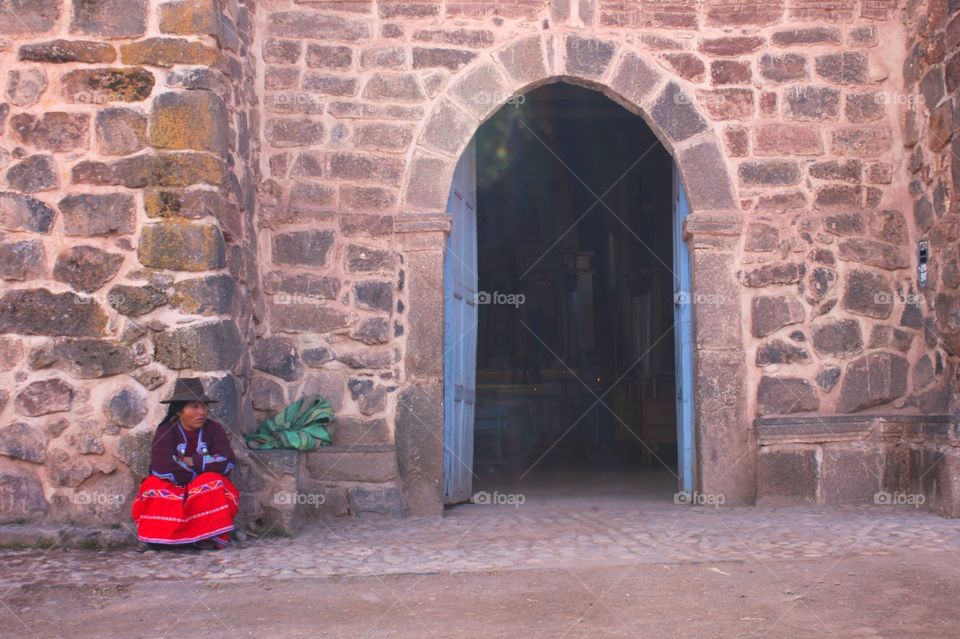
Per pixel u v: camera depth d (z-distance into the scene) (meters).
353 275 6.96
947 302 6.66
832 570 4.61
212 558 5.17
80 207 5.84
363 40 7.12
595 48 7.20
